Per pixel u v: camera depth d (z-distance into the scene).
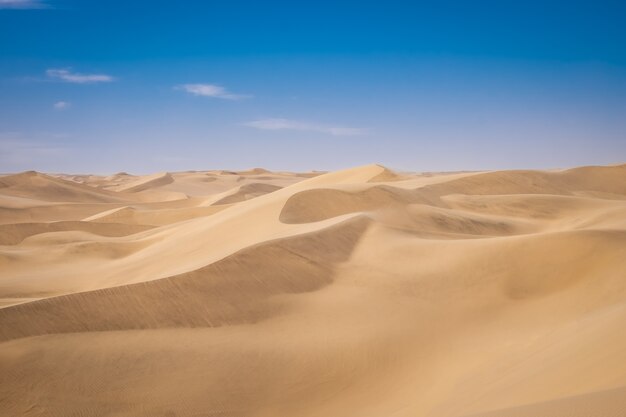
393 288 20.98
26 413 13.76
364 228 27.30
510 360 13.76
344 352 16.81
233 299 19.20
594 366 9.38
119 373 15.27
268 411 14.74
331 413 14.55
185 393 14.91
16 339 15.74
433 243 24.75
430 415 11.62
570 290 19.66
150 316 17.72
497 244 22.97
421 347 16.97
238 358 16.41
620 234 22.28
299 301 20.08
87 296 17.64
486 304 19.62
